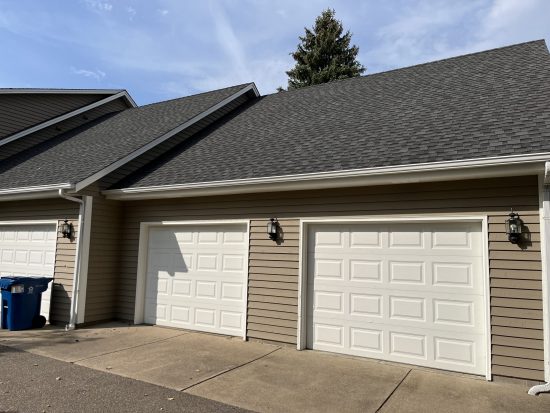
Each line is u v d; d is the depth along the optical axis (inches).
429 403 172.7
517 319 200.2
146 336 289.6
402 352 231.9
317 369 218.1
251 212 288.5
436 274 228.2
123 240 349.1
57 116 547.5
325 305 258.4
